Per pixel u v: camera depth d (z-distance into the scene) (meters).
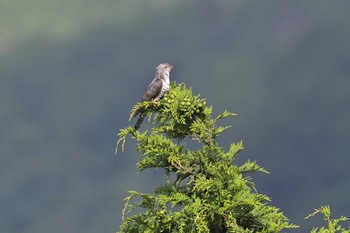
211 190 12.16
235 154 12.59
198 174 12.56
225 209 11.99
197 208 11.92
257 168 12.45
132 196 12.25
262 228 12.23
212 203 12.02
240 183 12.05
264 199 12.21
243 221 12.23
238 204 11.98
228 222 11.95
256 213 12.21
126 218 12.30
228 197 12.04
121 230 12.32
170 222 12.20
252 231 11.84
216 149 12.59
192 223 12.04
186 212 11.98
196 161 12.59
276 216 12.27
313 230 12.22
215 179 12.20
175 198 12.19
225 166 12.27
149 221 12.23
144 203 12.27
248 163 12.49
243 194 12.09
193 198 12.30
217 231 12.30
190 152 12.62
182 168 12.58
